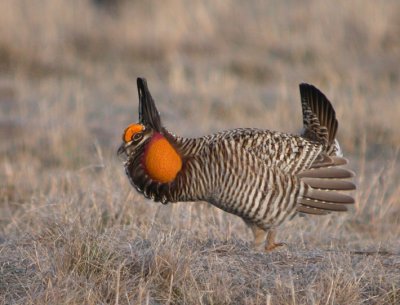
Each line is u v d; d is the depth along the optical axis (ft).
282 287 33.99
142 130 39.50
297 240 44.19
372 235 47.83
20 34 98.32
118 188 49.21
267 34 103.76
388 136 70.59
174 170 38.73
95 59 100.27
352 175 39.55
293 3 115.85
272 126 72.59
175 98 82.74
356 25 104.73
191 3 111.75
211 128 72.79
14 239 41.42
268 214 38.91
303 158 38.70
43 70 93.71
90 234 37.47
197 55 100.37
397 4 107.96
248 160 37.65
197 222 43.14
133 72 95.45
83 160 63.52
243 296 34.24
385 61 97.40
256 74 93.61
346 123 72.23
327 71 90.89
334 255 37.32
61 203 44.01
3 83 86.94
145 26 108.78
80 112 73.10
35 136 68.33
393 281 35.29
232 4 112.27
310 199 39.24
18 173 57.82
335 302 33.50
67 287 33.53
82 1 115.85
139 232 40.70
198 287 34.27
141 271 35.17
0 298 33.94
